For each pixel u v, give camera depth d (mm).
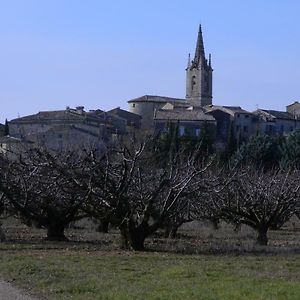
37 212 31188
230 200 35438
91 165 27688
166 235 37094
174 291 14531
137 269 19156
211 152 82312
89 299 13547
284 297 13898
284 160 80500
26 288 15336
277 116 134750
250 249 28344
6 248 25594
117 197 27062
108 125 99750
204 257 24031
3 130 94812
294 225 54062
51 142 70375
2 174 30438
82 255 23344
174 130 80750
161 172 31016
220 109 126750
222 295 14000
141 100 150000
